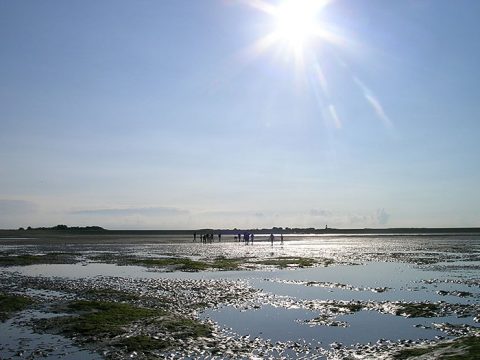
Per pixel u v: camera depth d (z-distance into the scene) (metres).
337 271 47.50
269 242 130.00
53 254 72.88
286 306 26.89
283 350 17.59
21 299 27.86
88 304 25.94
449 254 73.38
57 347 18.02
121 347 17.91
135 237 179.38
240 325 21.88
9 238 154.00
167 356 16.80
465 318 23.58
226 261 58.47
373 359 16.23
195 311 25.31
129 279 40.28
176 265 53.31
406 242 125.44
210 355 16.92
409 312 24.98
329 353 17.19
